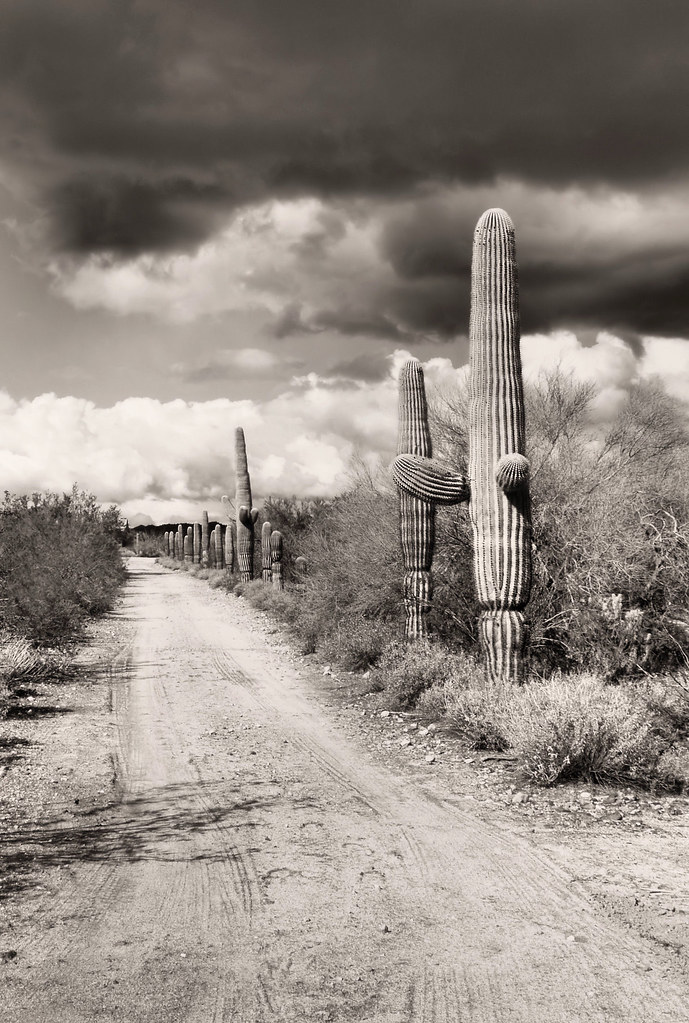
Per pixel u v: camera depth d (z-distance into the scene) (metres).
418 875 5.19
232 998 3.70
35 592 16.39
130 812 6.55
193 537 61.97
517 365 9.95
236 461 38.56
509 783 7.34
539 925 4.45
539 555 12.32
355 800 6.89
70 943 4.25
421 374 12.86
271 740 9.23
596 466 14.05
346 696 11.96
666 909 4.65
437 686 10.58
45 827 6.16
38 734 9.38
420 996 3.71
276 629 20.83
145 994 3.74
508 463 9.45
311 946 4.22
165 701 11.60
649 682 9.50
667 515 11.91
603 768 7.23
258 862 5.43
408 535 12.46
